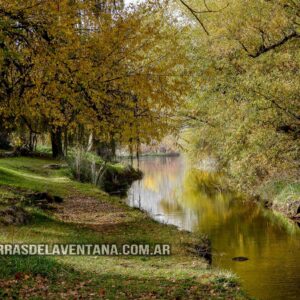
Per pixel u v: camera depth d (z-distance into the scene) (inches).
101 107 486.6
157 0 501.7
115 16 481.1
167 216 887.1
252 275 494.9
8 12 392.8
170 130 535.2
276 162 747.4
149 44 501.0
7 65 458.3
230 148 766.5
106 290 317.1
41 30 427.2
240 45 767.7
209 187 1358.3
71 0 442.0
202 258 522.3
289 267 521.3
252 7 745.6
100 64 461.7
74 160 1266.0
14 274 323.9
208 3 788.0
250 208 948.6
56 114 485.7
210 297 332.2
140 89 487.2
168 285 359.9
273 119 695.7
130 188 1408.7
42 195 753.6
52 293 291.9
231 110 763.4
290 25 722.2
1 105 484.1
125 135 503.2
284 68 713.0
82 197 895.1
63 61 428.1
